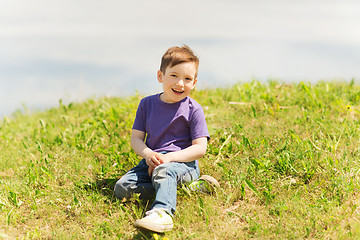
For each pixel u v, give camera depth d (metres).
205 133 2.92
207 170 3.24
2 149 4.42
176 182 2.67
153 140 2.97
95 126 4.55
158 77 3.01
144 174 2.90
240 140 3.69
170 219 2.45
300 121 4.01
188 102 2.99
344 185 2.83
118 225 2.58
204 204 2.74
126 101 5.63
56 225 2.66
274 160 3.30
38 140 4.45
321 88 5.11
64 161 3.68
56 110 6.11
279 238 2.35
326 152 3.35
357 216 2.55
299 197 2.79
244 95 5.02
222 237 2.42
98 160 3.72
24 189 3.10
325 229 2.45
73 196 2.97
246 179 2.82
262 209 2.71
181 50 2.89
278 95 4.87
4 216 2.72
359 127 3.79
